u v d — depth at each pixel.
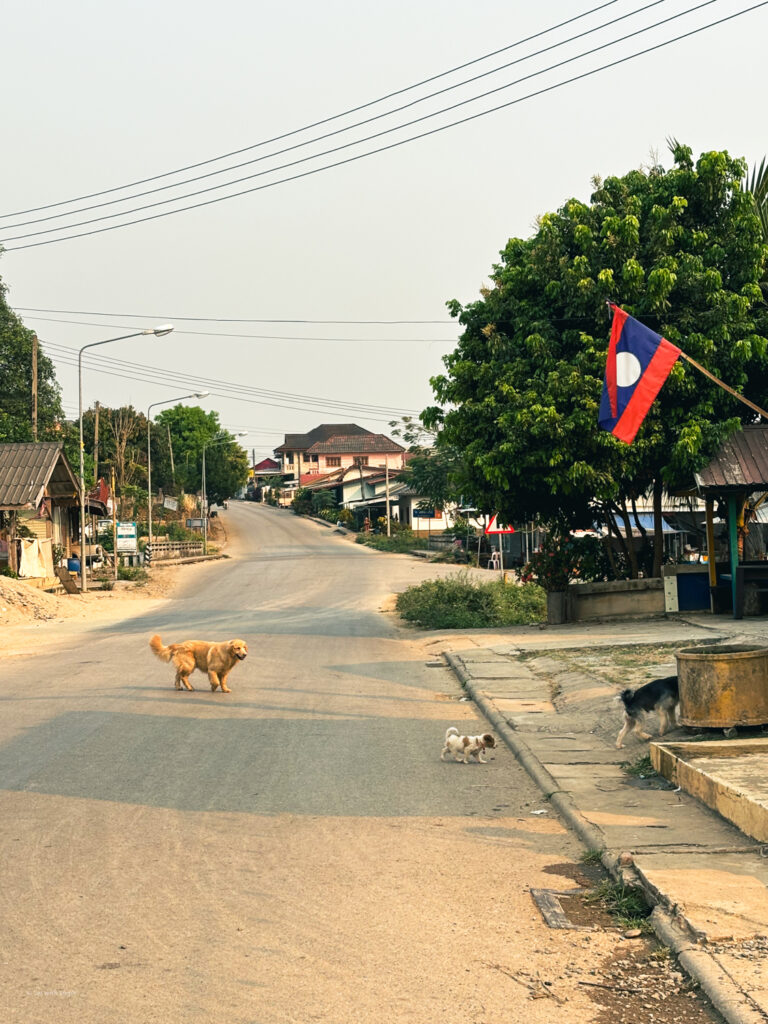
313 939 5.34
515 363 20.64
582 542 23.72
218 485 105.31
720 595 20.67
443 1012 4.50
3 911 5.75
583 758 9.58
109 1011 4.48
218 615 28.83
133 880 6.30
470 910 5.79
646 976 4.89
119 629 25.69
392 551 64.69
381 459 137.25
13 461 36.97
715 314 19.53
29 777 9.27
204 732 11.36
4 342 51.16
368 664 17.56
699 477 19.11
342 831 7.43
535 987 4.77
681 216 20.88
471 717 12.41
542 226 21.09
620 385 12.10
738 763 8.18
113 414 86.38
